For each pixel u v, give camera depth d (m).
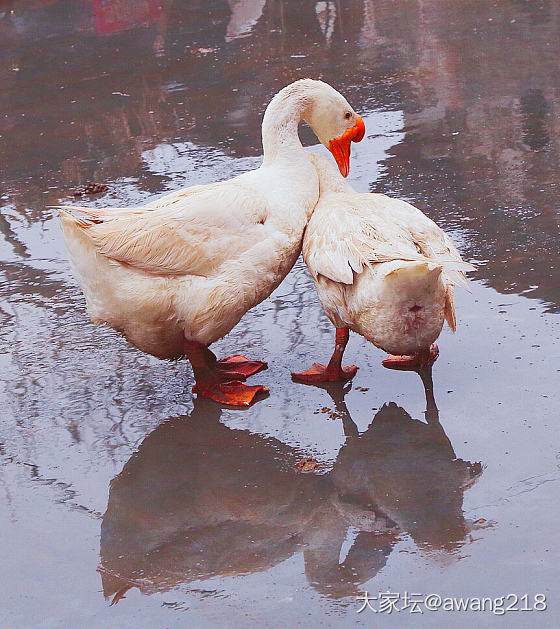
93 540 3.98
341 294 4.80
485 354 5.15
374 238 4.72
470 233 6.55
